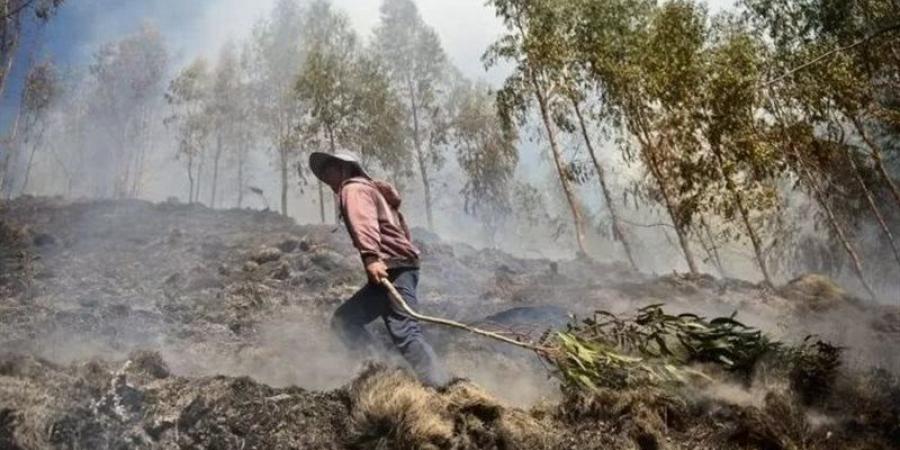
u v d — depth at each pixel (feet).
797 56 53.01
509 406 9.14
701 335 10.82
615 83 51.93
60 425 7.61
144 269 23.84
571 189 56.70
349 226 10.75
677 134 49.88
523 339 10.62
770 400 9.28
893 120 54.85
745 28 52.75
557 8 55.01
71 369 8.75
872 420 9.48
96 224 32.91
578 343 9.91
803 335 17.01
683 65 49.34
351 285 22.70
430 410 8.45
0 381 7.91
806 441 8.87
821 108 53.16
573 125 56.90
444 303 21.09
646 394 9.29
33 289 19.66
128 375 8.83
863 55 53.31
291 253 26.58
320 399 8.80
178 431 7.98
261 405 8.48
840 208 61.77
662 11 51.13
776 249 59.41
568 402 9.27
